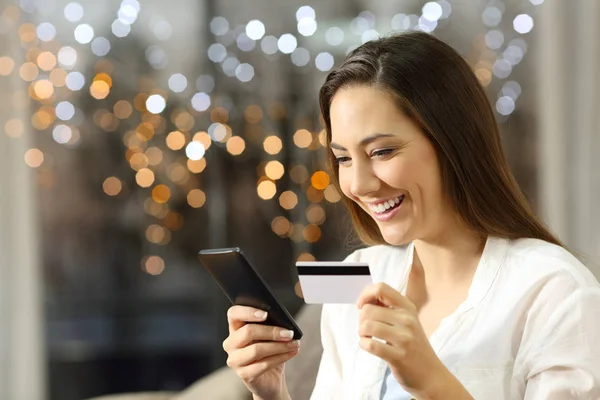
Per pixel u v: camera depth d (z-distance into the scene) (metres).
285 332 1.32
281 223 3.56
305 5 3.51
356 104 1.32
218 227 3.59
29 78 3.40
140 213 3.59
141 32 3.53
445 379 1.13
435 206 1.35
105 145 3.55
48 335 3.62
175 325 3.68
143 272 3.63
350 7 3.47
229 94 3.56
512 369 1.31
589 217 3.05
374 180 1.32
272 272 3.58
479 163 1.36
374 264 1.61
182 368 3.69
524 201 1.41
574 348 1.24
